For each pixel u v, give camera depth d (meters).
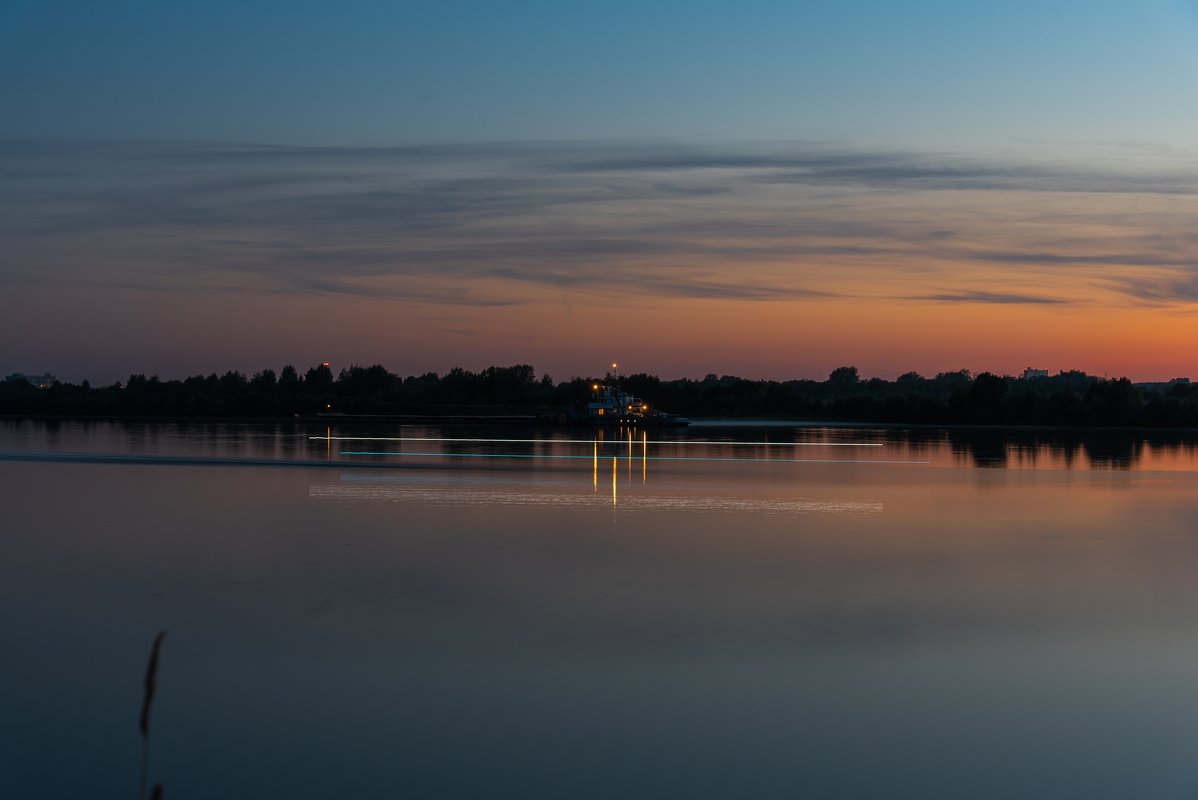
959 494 58.16
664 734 19.73
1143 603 29.98
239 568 34.72
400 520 45.91
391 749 18.92
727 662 24.03
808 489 60.25
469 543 39.81
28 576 33.41
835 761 18.53
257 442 102.81
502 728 19.94
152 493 55.84
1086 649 25.20
